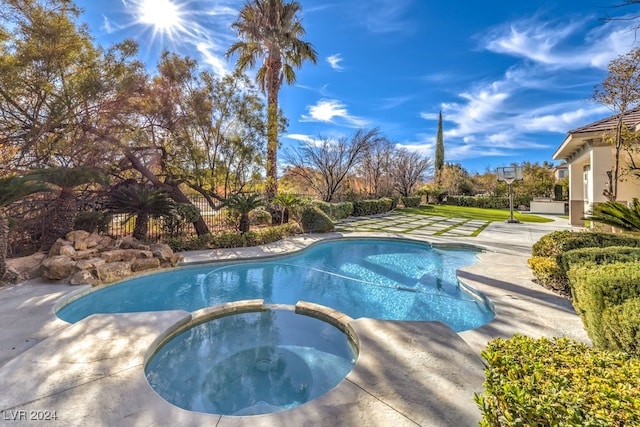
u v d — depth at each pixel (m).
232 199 9.84
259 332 4.07
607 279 2.47
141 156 9.23
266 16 13.12
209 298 5.64
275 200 12.05
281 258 8.16
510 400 1.36
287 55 14.06
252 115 10.74
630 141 7.20
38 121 6.95
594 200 9.38
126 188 7.99
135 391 2.39
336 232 11.99
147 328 3.49
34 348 3.00
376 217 18.61
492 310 4.46
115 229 8.71
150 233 8.64
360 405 2.28
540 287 5.15
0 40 6.14
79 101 7.03
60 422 2.06
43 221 6.73
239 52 14.15
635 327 2.00
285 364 3.39
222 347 3.73
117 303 5.27
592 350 1.77
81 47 6.89
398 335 3.39
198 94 9.52
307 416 2.18
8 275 5.20
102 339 3.21
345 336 3.91
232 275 7.02
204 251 8.18
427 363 2.83
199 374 3.20
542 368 1.53
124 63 7.79
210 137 10.17
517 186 28.83
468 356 2.96
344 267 7.80
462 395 2.39
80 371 2.63
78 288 5.01
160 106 8.86
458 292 5.90
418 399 2.34
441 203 30.56
